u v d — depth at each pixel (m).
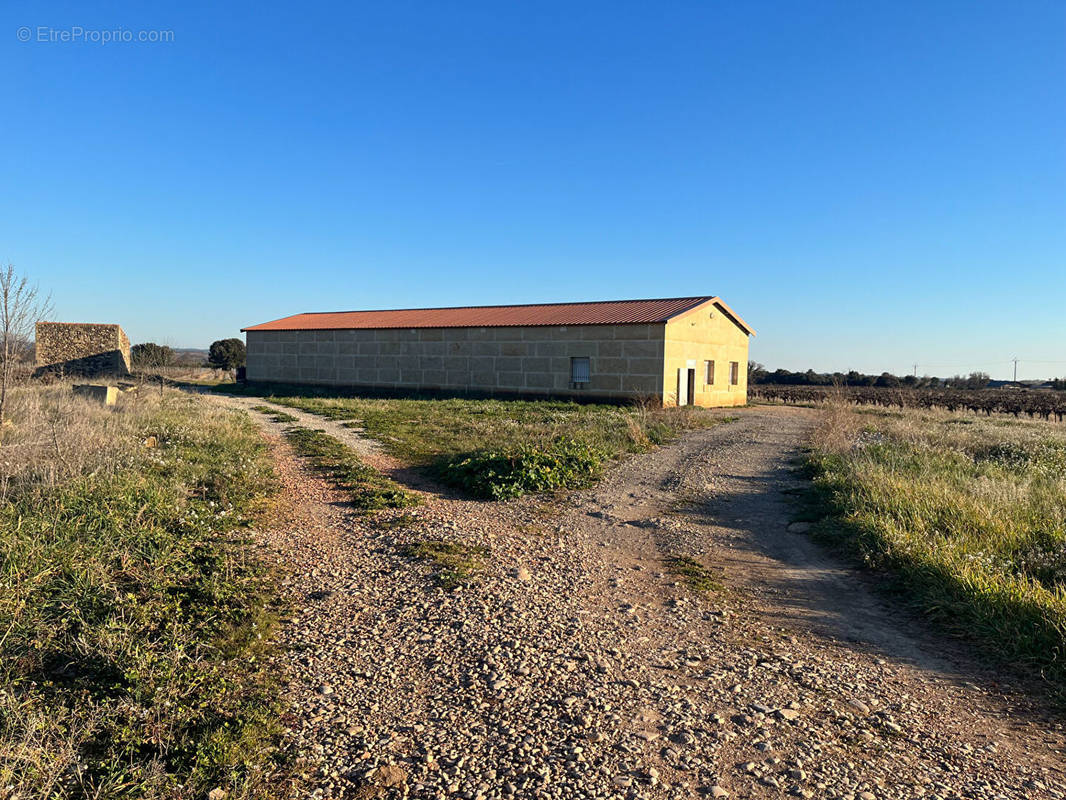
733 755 3.51
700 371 28.25
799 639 5.20
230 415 17.20
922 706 4.12
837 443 13.41
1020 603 5.28
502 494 9.87
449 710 3.96
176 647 4.43
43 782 3.17
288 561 6.59
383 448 13.68
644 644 5.00
